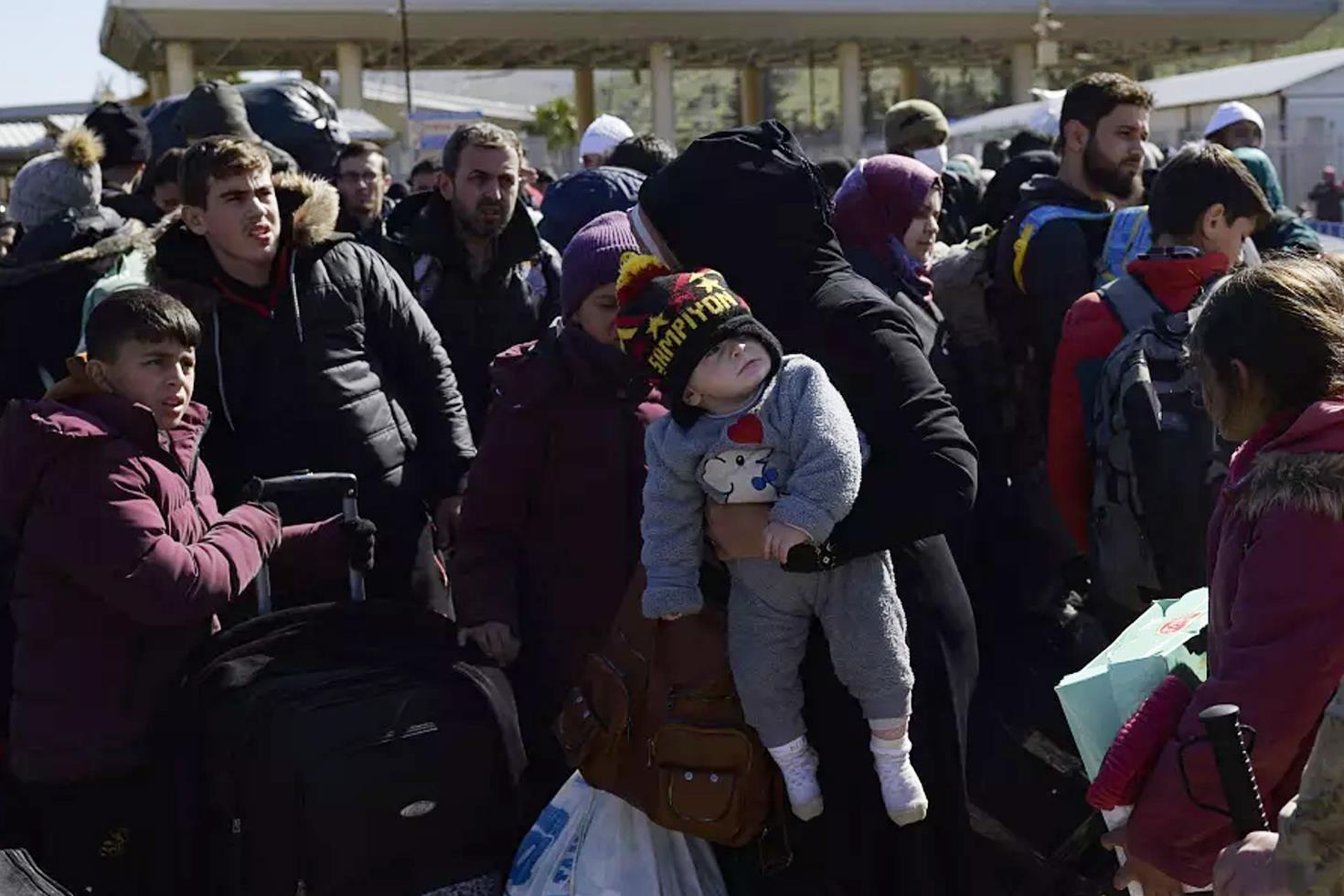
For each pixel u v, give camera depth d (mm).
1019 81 42625
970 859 2787
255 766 2906
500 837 3064
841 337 2637
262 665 3072
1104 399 3463
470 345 5105
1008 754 3568
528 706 3402
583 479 3291
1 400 4492
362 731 2914
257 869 2920
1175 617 2627
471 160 4930
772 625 2635
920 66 47844
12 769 3352
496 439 3346
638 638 2826
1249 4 42094
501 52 41250
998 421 4383
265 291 3814
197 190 3674
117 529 3051
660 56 39656
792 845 2811
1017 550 4234
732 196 2693
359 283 3951
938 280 4680
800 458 2477
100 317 3160
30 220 5098
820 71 59875
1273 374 2141
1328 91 19422
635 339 2564
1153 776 2225
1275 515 2066
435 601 4012
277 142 6988
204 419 3402
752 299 2719
